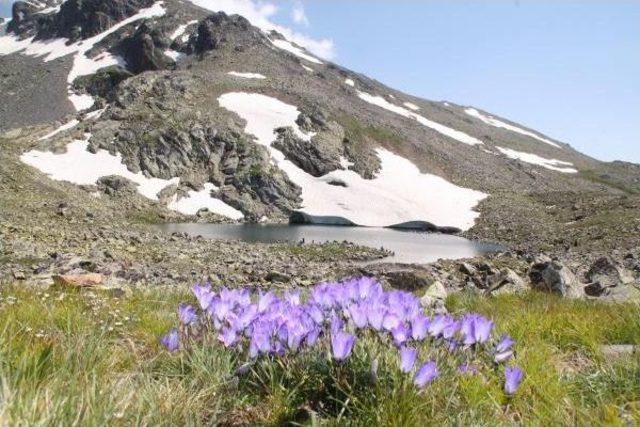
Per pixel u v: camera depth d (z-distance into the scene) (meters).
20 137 91.81
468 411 3.43
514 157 156.88
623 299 10.43
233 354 4.09
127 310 7.62
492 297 11.96
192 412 3.45
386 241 61.62
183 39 162.88
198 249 37.12
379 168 100.00
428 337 3.90
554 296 11.71
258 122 99.44
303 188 88.12
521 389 3.85
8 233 30.70
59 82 158.62
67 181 73.38
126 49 168.88
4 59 184.25
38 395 2.99
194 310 4.61
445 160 113.62
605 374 4.36
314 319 3.85
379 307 3.77
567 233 64.31
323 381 3.55
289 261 36.22
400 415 3.15
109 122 89.75
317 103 111.94
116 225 52.03
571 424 3.30
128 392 3.51
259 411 3.50
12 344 4.13
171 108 95.19
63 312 6.24
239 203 81.12
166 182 82.06
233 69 132.75
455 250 55.56
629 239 50.91
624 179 157.62
